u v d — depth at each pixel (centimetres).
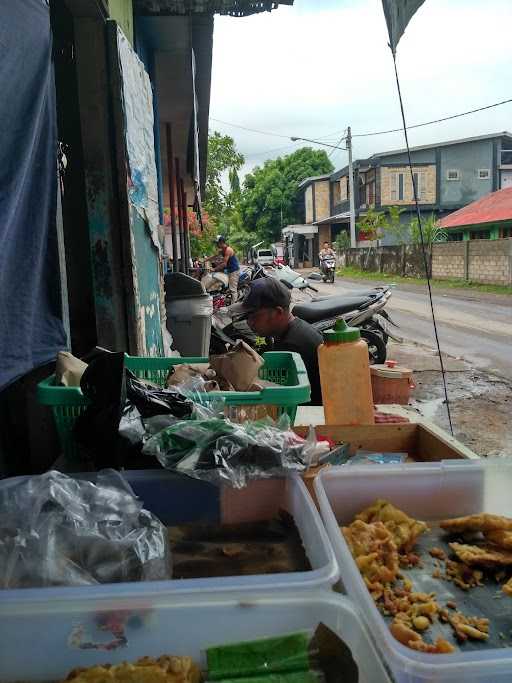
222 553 151
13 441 274
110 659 107
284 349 346
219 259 1252
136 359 266
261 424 180
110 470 162
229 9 471
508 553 143
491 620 125
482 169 3569
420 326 1043
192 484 167
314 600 110
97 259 347
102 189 342
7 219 191
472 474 169
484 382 631
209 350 603
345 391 240
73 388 196
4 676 106
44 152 231
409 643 113
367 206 3753
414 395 584
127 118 352
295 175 5741
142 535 138
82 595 107
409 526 152
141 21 553
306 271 3984
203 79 749
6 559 129
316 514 140
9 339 201
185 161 1310
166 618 108
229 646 107
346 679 104
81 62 332
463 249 1998
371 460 216
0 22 188
